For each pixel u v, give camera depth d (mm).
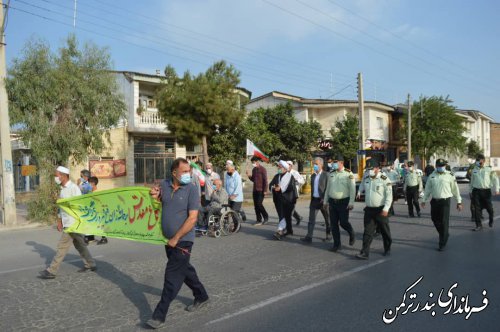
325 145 28391
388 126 37594
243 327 4340
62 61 13922
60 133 13625
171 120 16594
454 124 35594
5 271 6953
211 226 9922
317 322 4449
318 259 7355
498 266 6664
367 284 5801
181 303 5117
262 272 6500
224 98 17078
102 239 9305
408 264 6887
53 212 13367
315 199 8852
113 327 4406
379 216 7395
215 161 19125
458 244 8500
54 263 6336
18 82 13180
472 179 10375
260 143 20062
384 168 16625
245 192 25672
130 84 22891
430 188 8125
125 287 5844
